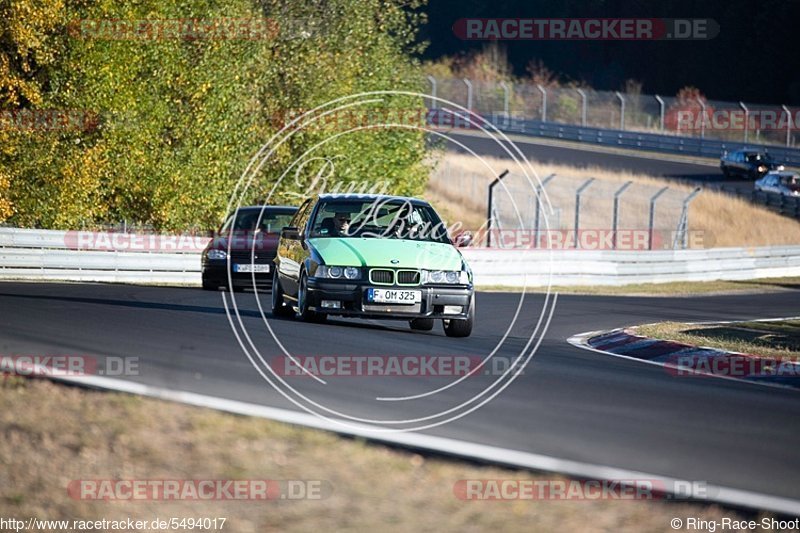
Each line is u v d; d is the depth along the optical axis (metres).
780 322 62.44
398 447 22.97
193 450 21.89
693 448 24.67
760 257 128.00
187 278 89.06
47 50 87.81
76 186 88.38
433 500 19.33
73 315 46.47
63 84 90.25
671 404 30.98
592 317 66.50
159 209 95.81
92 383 28.61
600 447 24.09
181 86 96.12
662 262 113.44
